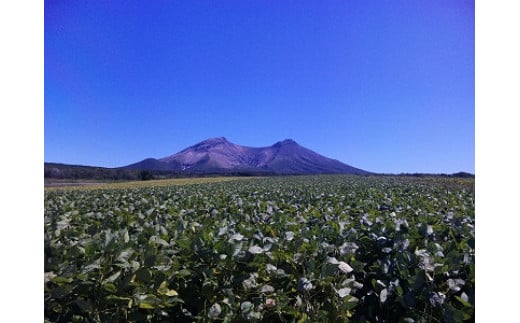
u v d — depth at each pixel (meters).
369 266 4.64
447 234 5.16
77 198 11.04
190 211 7.39
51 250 3.44
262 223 5.79
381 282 3.77
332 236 5.00
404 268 3.84
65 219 5.30
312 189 16.28
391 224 5.32
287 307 3.61
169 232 5.08
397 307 3.76
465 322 3.67
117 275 3.30
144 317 3.35
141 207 8.29
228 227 5.45
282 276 3.88
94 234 4.54
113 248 3.47
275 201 9.93
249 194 13.20
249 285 3.74
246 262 3.91
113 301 3.28
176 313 3.81
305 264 4.12
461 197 11.74
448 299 3.69
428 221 6.07
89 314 3.19
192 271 3.80
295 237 4.67
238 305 3.61
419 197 11.55
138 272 3.33
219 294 3.72
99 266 3.34
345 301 3.66
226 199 10.58
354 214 7.57
